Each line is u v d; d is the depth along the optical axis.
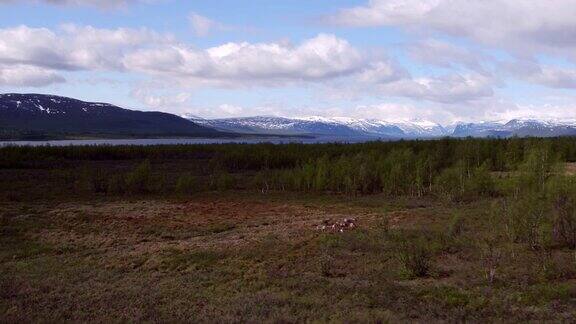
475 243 29.56
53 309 19.56
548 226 28.98
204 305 19.64
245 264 27.31
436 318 17.05
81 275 25.62
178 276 25.19
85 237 37.00
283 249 30.81
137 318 17.94
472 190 53.69
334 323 16.31
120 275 25.66
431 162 68.25
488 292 20.08
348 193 64.88
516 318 16.66
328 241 31.81
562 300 18.88
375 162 70.44
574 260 24.66
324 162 71.94
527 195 35.88
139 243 35.28
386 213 45.59
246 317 17.66
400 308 18.42
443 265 25.36
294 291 21.44
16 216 44.78
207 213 49.03
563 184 32.84
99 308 19.61
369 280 23.19
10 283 23.84
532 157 47.44
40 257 30.86
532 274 22.59
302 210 51.06
